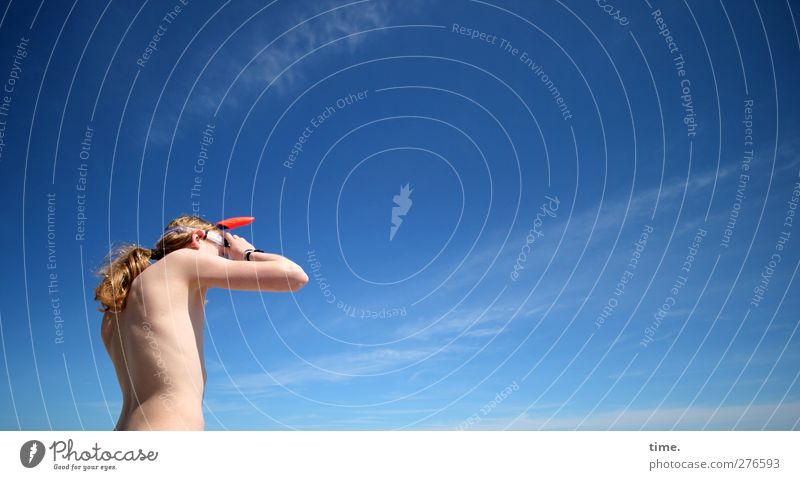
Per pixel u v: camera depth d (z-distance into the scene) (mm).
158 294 2232
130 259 2416
